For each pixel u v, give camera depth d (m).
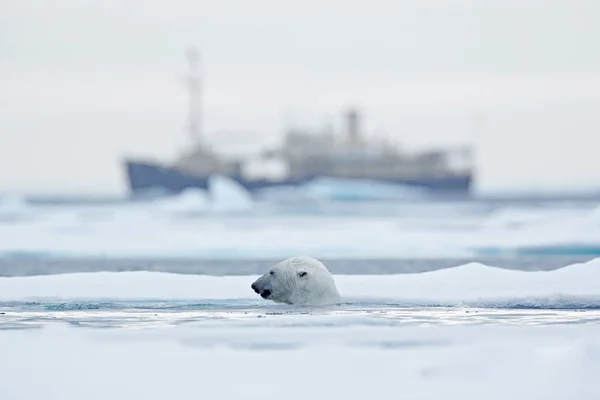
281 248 70.44
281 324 26.70
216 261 58.91
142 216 140.62
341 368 20.22
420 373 19.77
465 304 32.50
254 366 20.44
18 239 82.62
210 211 166.12
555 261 57.12
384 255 64.06
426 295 34.22
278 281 32.25
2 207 164.38
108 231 93.56
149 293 35.19
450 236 79.44
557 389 18.36
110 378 19.33
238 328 25.91
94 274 37.84
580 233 71.81
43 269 53.19
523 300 33.09
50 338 24.30
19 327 26.59
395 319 27.97
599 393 18.03
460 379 19.22
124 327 26.31
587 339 23.66
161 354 21.81
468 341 23.58
